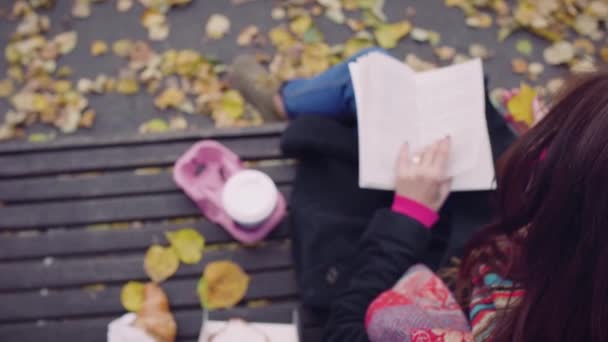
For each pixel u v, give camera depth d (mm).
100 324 1288
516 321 678
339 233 1238
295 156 1346
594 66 689
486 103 1267
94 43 2023
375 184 1132
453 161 1158
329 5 2062
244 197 1247
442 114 1188
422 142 1181
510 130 1300
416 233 1073
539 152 683
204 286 1310
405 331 846
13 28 2053
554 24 2045
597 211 567
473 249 847
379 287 1044
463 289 895
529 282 662
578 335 619
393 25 2047
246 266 1327
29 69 1980
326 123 1295
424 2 2104
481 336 783
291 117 1484
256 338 1176
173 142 1438
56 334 1277
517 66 2014
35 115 1902
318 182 1309
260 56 1987
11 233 1365
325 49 1985
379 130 1146
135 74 1969
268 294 1307
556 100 686
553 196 607
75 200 1384
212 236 1353
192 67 1957
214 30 2041
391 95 1172
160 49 2025
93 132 1905
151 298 1285
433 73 1225
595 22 2043
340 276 1218
